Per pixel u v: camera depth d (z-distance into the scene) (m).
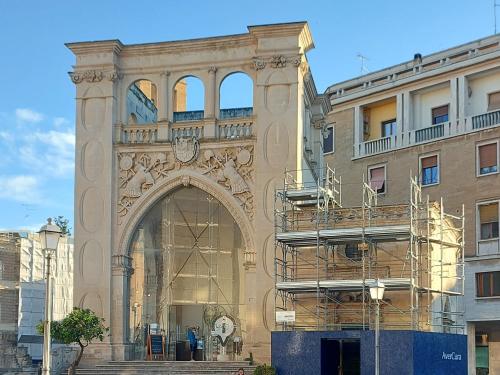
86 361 38.38
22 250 57.03
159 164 39.88
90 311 37.41
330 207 38.84
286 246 37.09
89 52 40.88
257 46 39.28
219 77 40.09
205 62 40.28
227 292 39.59
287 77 38.84
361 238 35.06
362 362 32.19
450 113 51.81
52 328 35.41
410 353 31.33
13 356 42.28
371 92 56.50
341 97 58.25
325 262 36.19
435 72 52.66
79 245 39.81
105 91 40.62
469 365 48.88
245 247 38.56
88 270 39.53
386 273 35.66
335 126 58.84
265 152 38.56
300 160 38.50
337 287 34.75
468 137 50.53
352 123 57.78
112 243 39.62
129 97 42.78
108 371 37.25
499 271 48.06
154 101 52.12
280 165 38.34
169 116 40.31
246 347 37.75
